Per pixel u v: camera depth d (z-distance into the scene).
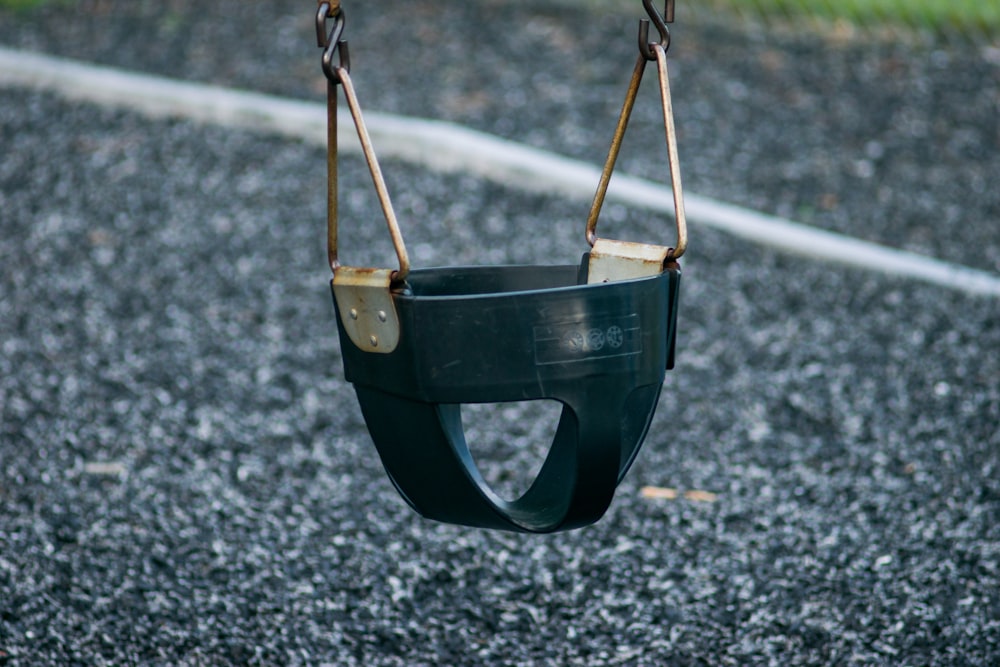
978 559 9.81
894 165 20.25
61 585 9.16
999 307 15.38
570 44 25.53
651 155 20.20
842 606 9.21
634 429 6.20
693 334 14.77
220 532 10.23
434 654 8.67
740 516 10.70
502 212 18.11
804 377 13.68
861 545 10.12
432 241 17.14
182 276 15.95
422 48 25.09
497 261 16.58
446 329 5.43
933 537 10.22
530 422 12.69
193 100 20.97
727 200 18.78
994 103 22.78
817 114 22.41
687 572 9.77
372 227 17.55
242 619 8.94
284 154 19.89
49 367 13.33
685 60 24.88
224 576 9.53
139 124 20.73
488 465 11.70
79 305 14.96
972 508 10.70
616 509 10.83
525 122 21.34
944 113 22.38
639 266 6.09
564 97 22.62
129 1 27.83
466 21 26.83
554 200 18.52
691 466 11.70
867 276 16.41
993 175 19.84
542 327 5.42
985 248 17.28
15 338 13.97
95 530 10.09
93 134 20.27
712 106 22.62
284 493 11.02
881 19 26.48
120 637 8.58
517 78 23.53
